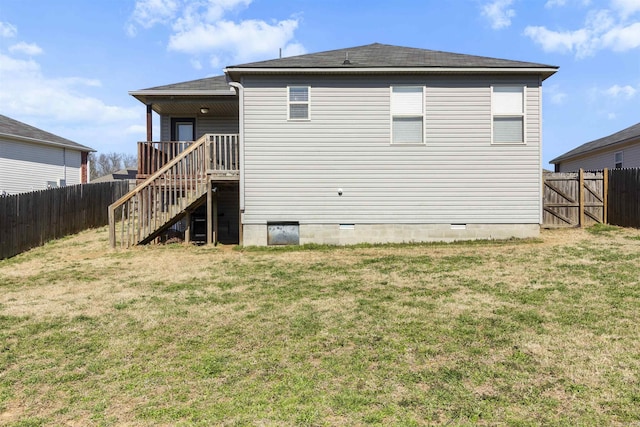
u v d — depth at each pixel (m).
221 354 4.26
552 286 6.57
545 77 10.97
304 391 3.45
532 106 10.88
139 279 7.69
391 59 11.42
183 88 12.83
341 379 3.65
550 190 12.50
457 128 10.87
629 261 8.10
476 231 10.98
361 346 4.38
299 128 10.84
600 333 4.59
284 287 6.95
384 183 10.92
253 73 10.70
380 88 10.87
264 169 10.88
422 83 10.86
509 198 10.94
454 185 10.92
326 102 10.84
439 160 10.91
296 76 10.80
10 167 20.95
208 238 11.20
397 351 4.23
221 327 5.06
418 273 7.71
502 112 10.89
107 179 39.78
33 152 22.31
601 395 3.30
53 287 7.23
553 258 8.58
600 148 21.00
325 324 5.08
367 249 10.35
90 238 13.06
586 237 10.83
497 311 5.42
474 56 11.92
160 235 11.80
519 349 4.21
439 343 4.41
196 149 11.21
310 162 10.89
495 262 8.41
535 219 10.95
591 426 2.90
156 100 12.95
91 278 7.86
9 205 10.48
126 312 5.71
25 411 3.27
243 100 10.83
